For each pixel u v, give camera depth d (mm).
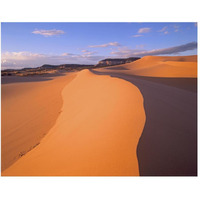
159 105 6660
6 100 16875
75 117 8516
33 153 5836
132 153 3566
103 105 8102
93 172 3457
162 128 4699
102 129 5230
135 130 4508
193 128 4953
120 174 3203
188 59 79438
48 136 7383
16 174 4453
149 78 27500
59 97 17312
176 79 25688
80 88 17734
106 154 3812
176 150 3809
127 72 43281
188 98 9344
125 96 8031
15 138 8047
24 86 26625
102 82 15078
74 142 5246
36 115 11633
